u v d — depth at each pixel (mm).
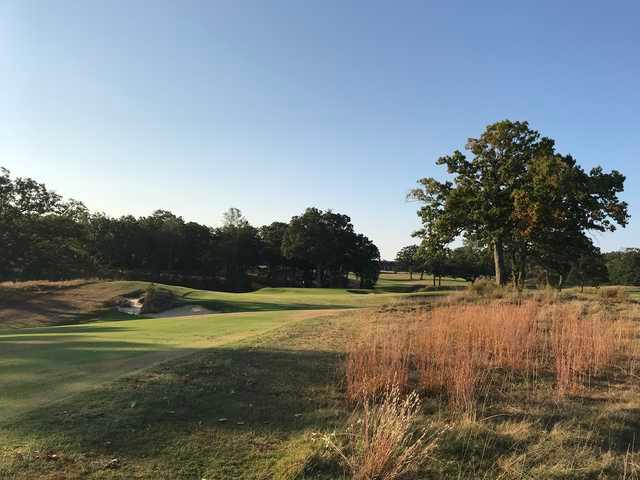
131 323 16703
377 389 6328
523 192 32156
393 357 7285
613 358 8898
